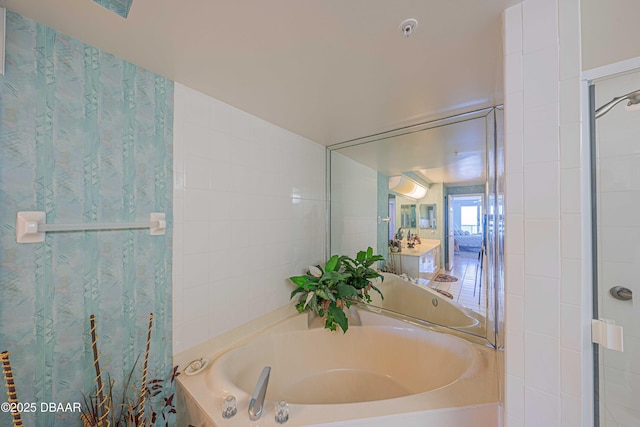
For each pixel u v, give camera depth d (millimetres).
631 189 686
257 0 752
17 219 810
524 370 729
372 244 2209
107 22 838
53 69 874
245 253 1566
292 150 1938
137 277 1095
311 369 1740
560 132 691
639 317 687
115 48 972
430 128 1741
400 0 752
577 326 669
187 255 1271
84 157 946
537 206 714
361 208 2277
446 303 1753
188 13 799
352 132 1926
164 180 1183
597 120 681
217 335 1399
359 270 2062
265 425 943
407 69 1107
